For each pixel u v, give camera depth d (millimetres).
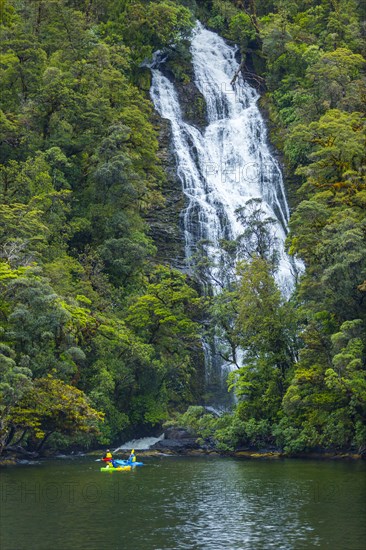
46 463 70312
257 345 80688
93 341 81500
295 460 72312
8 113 102375
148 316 88938
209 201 118312
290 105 128250
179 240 113812
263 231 96062
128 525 42438
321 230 78562
